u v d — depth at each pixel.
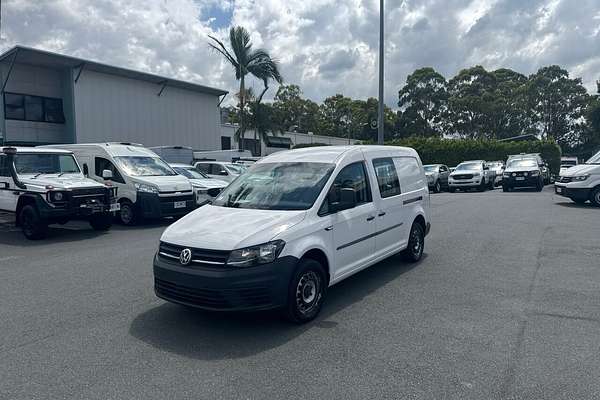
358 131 71.00
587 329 4.81
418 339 4.64
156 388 3.71
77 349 4.51
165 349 4.48
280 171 6.19
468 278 6.89
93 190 11.41
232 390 3.67
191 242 4.88
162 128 29.00
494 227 11.55
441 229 11.36
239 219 5.21
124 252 9.26
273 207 5.52
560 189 16.39
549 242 9.46
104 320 5.32
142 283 6.88
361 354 4.31
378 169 6.89
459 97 59.41
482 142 37.56
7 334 4.93
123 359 4.27
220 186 15.13
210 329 5.00
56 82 25.36
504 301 5.79
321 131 73.56
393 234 7.05
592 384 3.68
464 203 17.80
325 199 5.58
